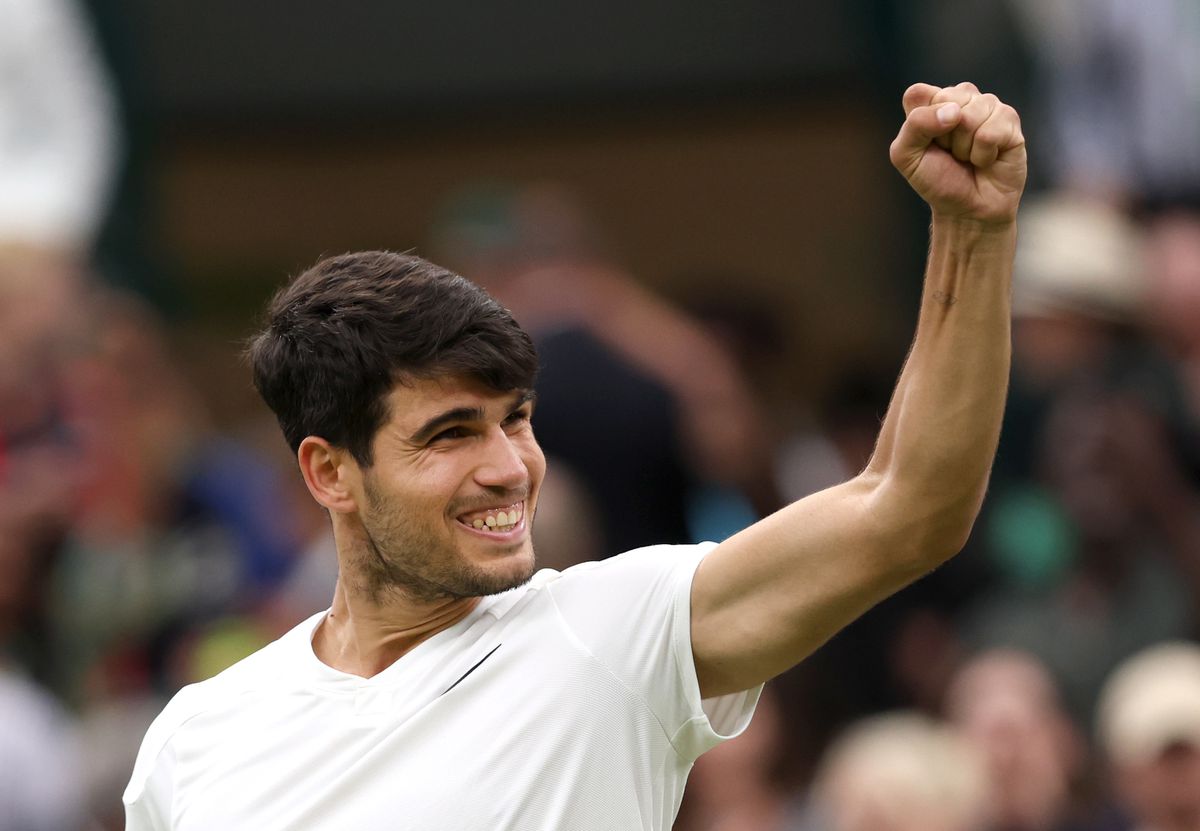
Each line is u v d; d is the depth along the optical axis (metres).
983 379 9.24
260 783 10.06
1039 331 25.70
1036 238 26.36
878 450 9.62
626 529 23.91
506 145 33.38
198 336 32.97
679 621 9.82
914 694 23.92
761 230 33.09
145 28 31.77
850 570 9.47
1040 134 28.02
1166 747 17.95
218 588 25.66
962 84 9.18
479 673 9.99
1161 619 21.84
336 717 10.11
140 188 31.52
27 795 20.53
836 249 32.62
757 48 31.67
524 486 9.90
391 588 10.20
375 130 33.00
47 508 24.92
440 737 9.90
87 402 26.62
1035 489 24.78
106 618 25.06
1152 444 22.56
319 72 32.44
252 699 10.34
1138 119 27.80
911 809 18.78
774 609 9.63
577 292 24.91
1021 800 19.69
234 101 32.28
